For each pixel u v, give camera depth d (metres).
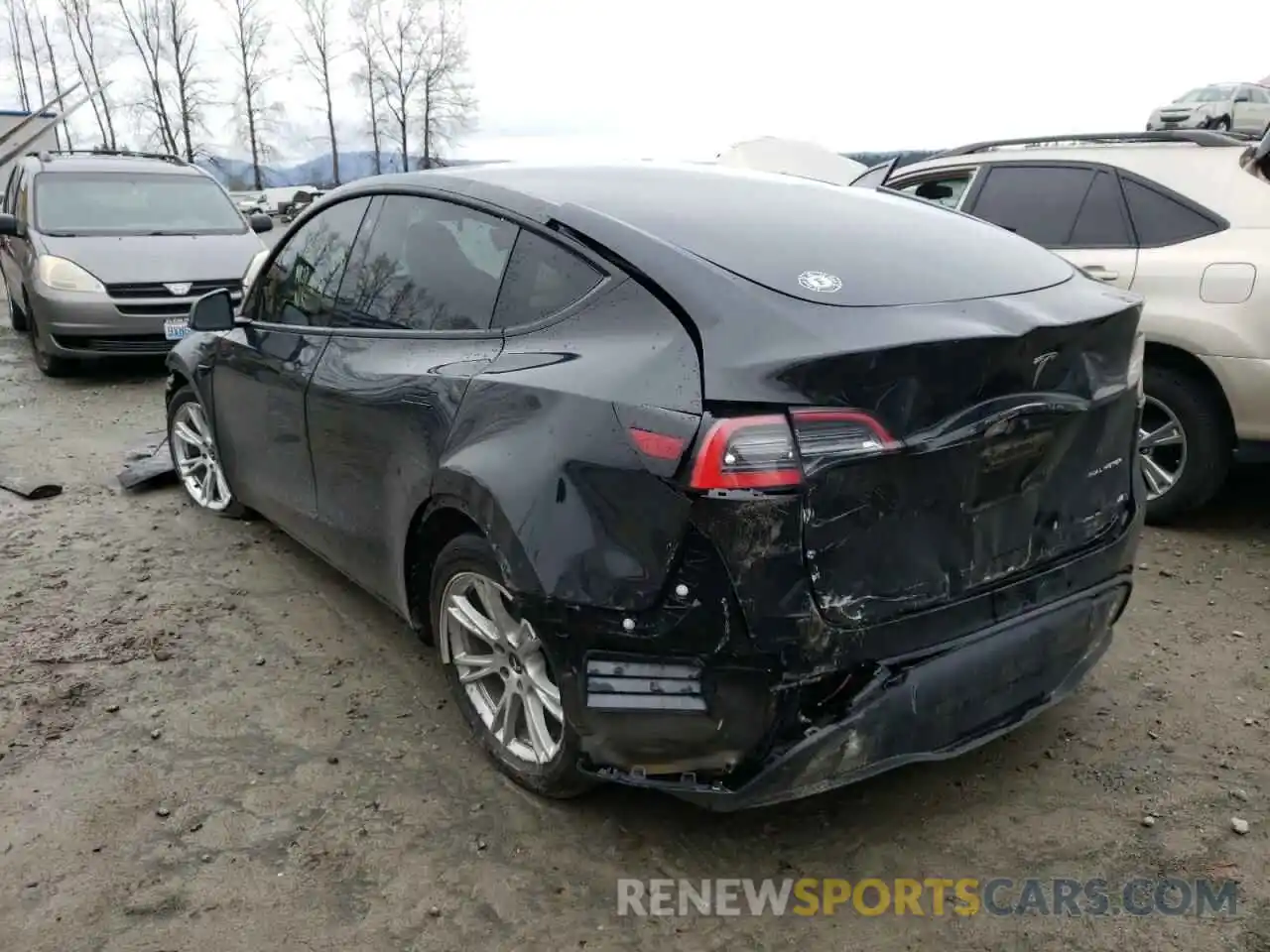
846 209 3.08
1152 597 4.05
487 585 2.78
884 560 2.28
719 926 2.38
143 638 3.77
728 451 2.13
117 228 8.84
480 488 2.57
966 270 2.71
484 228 3.02
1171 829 2.68
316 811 2.78
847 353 2.16
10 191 10.30
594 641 2.34
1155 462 4.72
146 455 6.01
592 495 2.33
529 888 2.50
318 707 3.30
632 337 2.43
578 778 2.66
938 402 2.26
